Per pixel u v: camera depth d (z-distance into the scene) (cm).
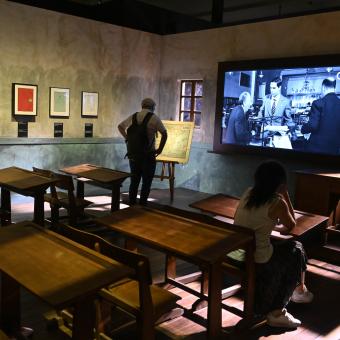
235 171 741
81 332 213
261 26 692
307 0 851
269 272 299
